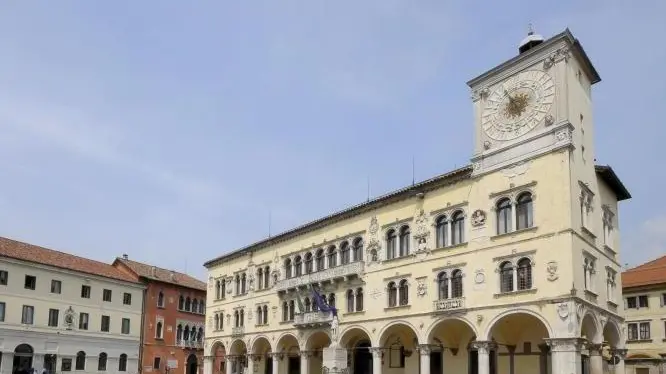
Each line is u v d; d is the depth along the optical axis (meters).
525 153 38.56
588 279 37.03
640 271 65.94
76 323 67.94
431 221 44.06
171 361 78.75
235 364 66.38
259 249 64.44
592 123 41.72
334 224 53.94
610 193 43.88
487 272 39.19
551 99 37.97
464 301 40.09
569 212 35.44
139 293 76.38
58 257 70.31
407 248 46.03
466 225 41.41
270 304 60.69
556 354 34.34
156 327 77.62
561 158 36.44
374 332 46.91
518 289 37.22
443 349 45.31
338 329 50.16
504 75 41.16
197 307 84.94
